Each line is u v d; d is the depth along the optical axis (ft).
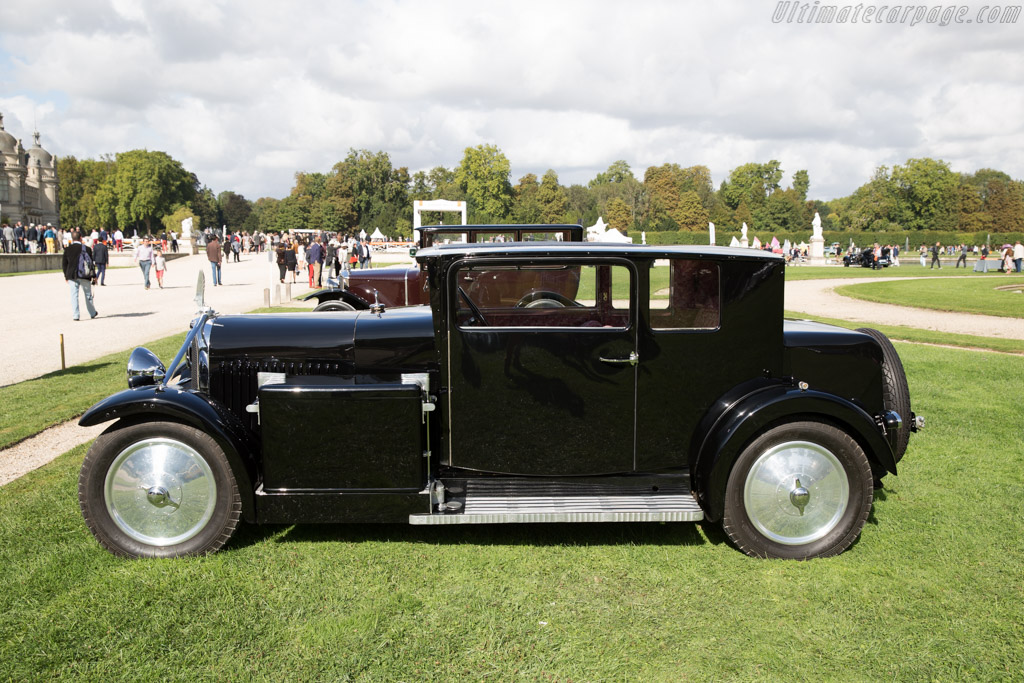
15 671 9.00
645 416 12.65
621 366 12.44
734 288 12.53
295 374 13.44
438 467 12.78
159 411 11.98
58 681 8.83
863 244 299.99
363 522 12.44
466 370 12.42
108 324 46.19
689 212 366.63
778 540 12.30
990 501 14.87
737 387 12.76
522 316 13.79
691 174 467.11
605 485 13.05
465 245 12.84
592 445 12.66
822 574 11.69
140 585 11.18
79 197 391.65
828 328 13.91
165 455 12.16
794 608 10.66
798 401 11.89
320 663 9.25
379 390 11.82
